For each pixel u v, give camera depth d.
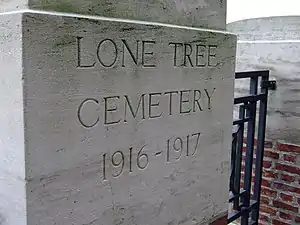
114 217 1.37
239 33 3.04
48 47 1.09
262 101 2.64
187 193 1.73
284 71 2.68
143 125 1.44
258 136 2.70
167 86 1.54
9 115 1.09
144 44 1.41
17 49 1.04
